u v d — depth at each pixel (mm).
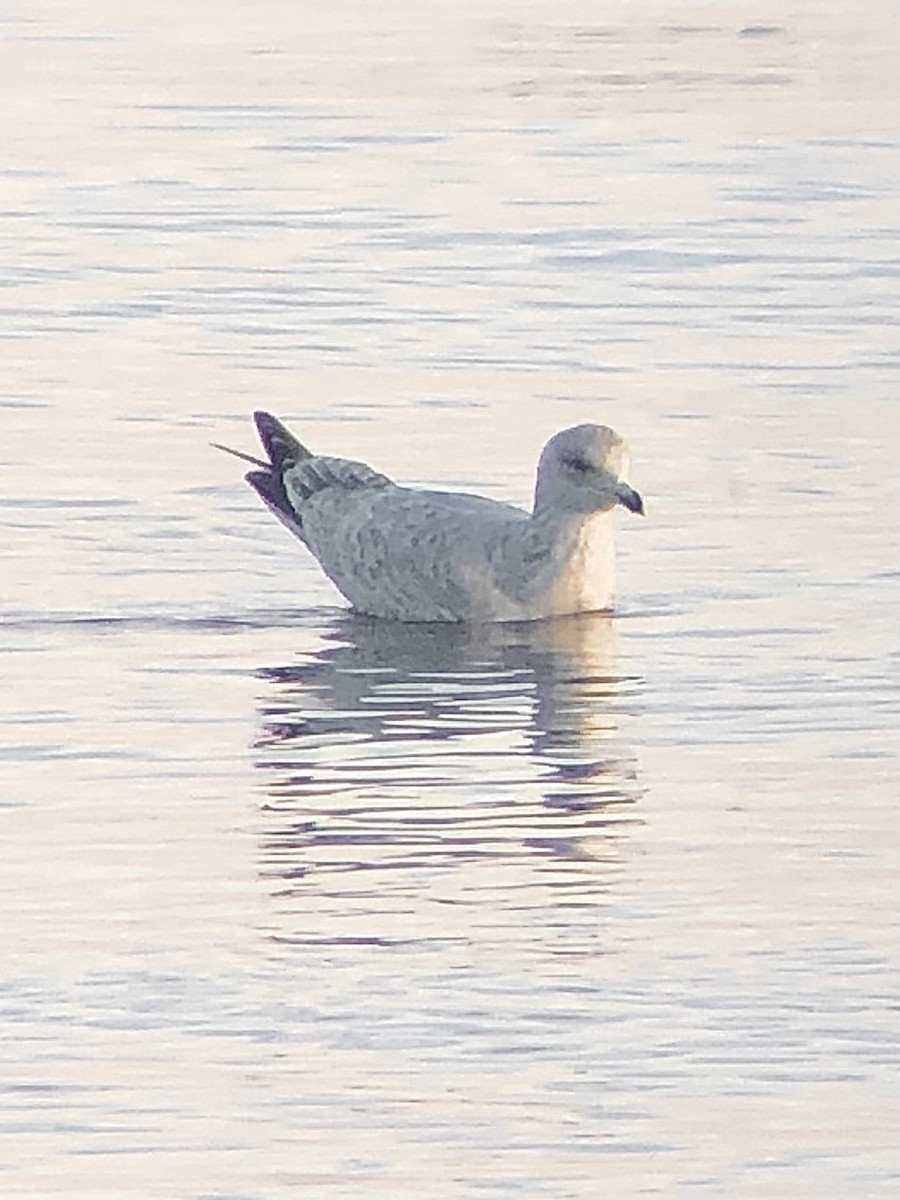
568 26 37500
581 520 17812
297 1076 11711
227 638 17406
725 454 20656
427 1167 11031
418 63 34625
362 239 26594
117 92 32844
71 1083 11664
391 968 12695
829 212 27375
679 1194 10852
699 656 17062
